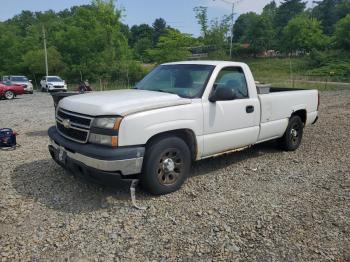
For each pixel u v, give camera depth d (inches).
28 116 493.4
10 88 877.8
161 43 1331.2
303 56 3218.5
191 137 190.9
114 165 157.2
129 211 162.2
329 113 516.1
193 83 201.5
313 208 168.6
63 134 183.0
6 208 163.2
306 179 210.4
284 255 129.3
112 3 1611.7
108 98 179.2
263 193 187.0
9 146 279.4
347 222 154.5
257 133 231.6
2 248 130.4
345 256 129.1
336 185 200.5
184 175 187.3
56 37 1819.6
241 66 224.7
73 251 129.6
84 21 1670.8
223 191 188.7
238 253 130.0
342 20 3107.8
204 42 1567.4
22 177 204.8
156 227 148.0
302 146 297.0
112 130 158.1
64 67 1722.4
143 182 174.7
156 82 218.5
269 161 247.6
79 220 152.9
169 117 174.6
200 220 154.6
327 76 2063.2
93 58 1605.6
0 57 2016.5
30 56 1776.6
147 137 165.9
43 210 161.9
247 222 153.5
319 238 141.1
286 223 153.1
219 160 247.4
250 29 3508.9
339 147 293.9
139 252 129.6
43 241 135.9
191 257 127.1
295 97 267.6
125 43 1658.5
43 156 251.6
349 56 2748.5
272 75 2222.0
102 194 180.4
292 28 3280.0
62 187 189.2
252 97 225.9
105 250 130.6
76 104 176.7
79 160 167.2
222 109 202.1
